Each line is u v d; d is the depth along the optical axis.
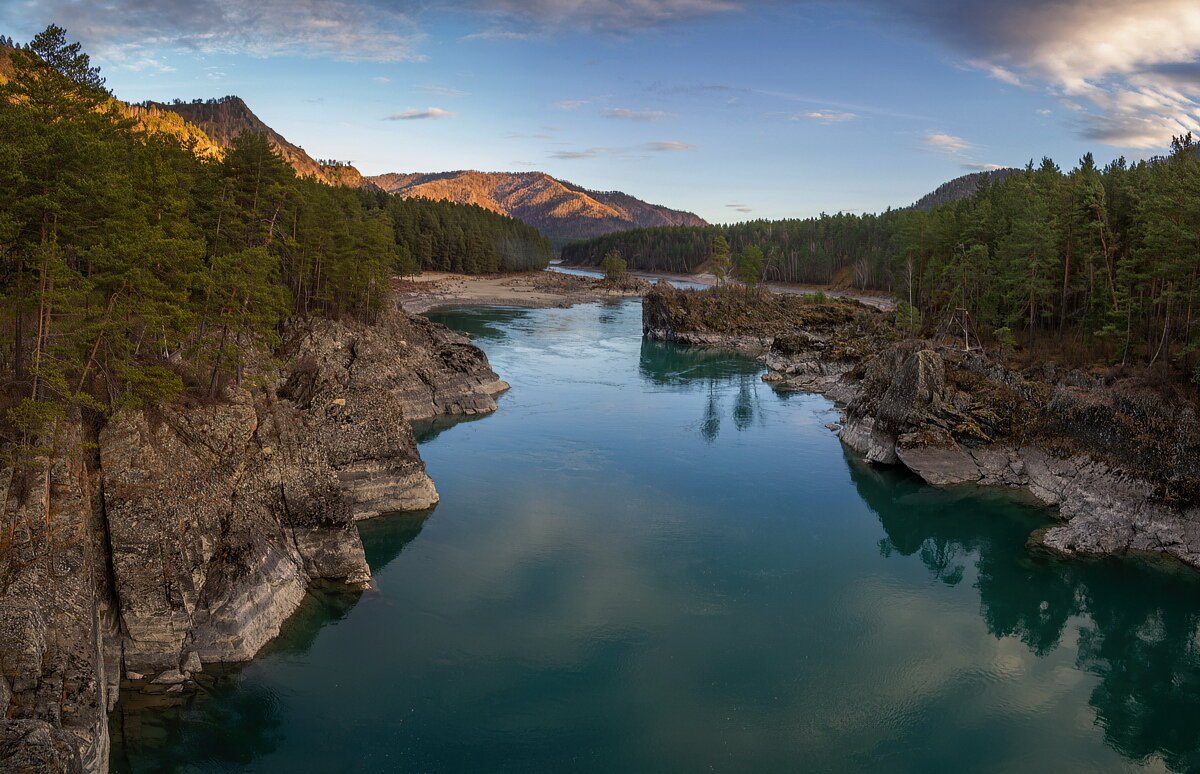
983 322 80.06
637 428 73.06
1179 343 59.28
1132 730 29.78
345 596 37.88
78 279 30.97
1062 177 82.50
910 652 34.81
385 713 28.95
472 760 26.59
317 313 80.62
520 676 31.70
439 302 176.12
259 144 67.31
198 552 32.28
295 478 39.66
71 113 31.81
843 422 77.44
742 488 56.72
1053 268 74.56
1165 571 43.75
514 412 78.00
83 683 24.22
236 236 60.62
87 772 22.50
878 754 27.80
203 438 37.50
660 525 48.94
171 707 28.62
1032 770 27.33
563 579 40.69
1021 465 58.28
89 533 29.00
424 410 74.00
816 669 33.06
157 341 40.22
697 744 27.88
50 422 30.11
